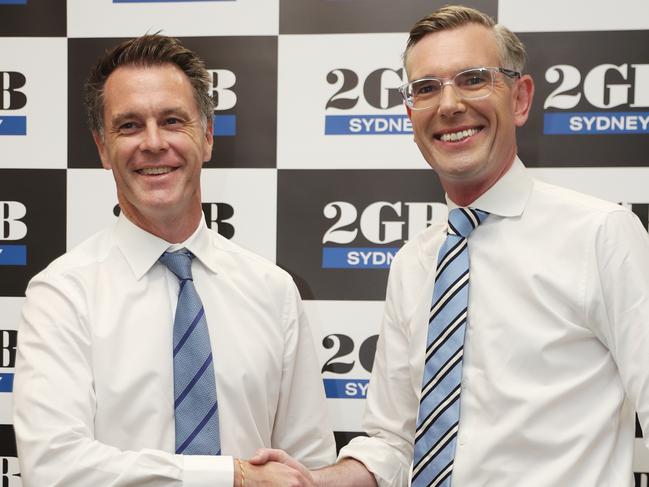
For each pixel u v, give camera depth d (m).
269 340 1.62
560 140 1.88
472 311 1.47
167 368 1.51
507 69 1.47
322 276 1.93
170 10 1.92
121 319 1.51
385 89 1.90
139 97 1.47
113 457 1.37
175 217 1.53
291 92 1.91
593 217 1.39
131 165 1.49
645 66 1.84
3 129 1.94
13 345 1.95
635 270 1.34
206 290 1.60
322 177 1.92
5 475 1.94
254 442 1.56
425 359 1.49
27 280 1.95
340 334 1.94
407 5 1.88
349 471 1.58
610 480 1.38
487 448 1.40
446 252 1.50
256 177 1.93
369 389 1.72
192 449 1.46
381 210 1.92
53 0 1.93
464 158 1.43
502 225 1.48
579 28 1.85
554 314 1.39
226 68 1.92
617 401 1.38
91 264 1.55
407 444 1.64
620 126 1.86
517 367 1.40
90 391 1.45
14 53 1.94
